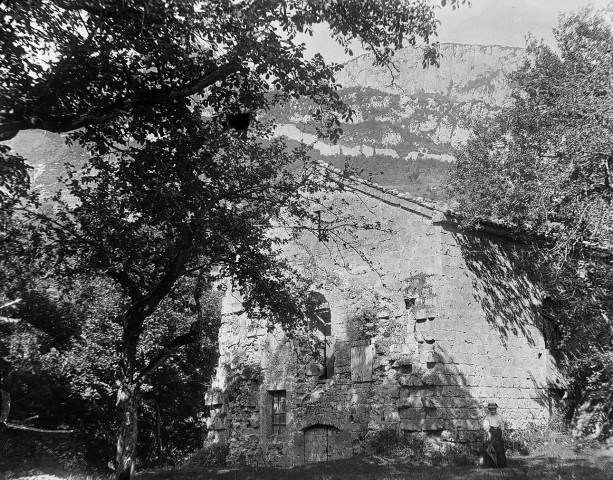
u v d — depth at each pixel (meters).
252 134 15.72
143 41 13.11
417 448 19.83
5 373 23.47
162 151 14.20
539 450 20.03
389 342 21.53
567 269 22.30
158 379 31.98
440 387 19.94
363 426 21.62
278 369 25.20
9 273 16.42
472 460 18.44
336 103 14.55
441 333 20.34
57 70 12.50
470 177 26.86
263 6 12.49
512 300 22.77
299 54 13.50
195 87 13.54
